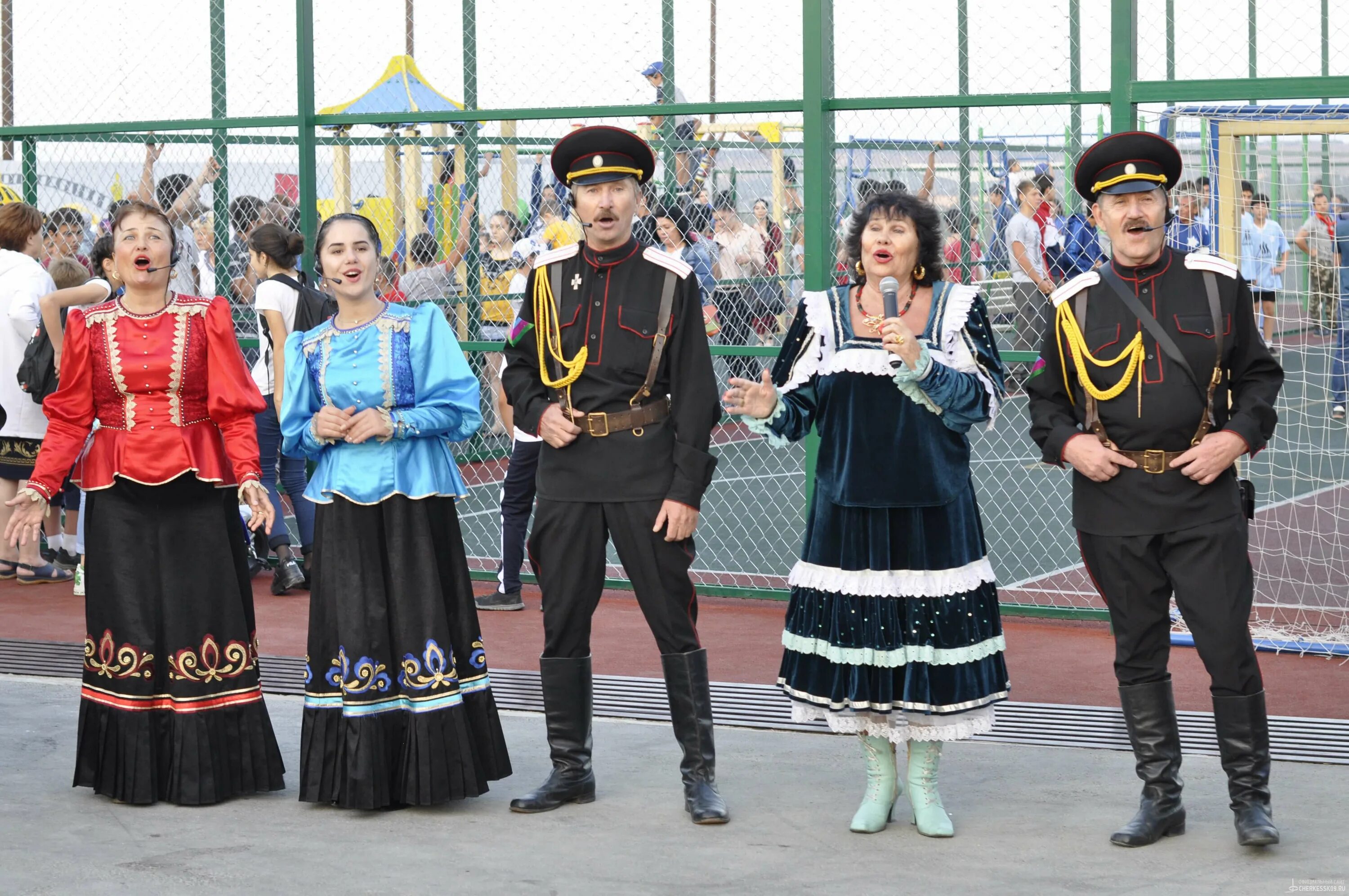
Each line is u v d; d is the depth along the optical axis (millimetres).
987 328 4383
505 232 9047
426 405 4586
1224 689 4219
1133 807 4574
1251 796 4203
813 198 7383
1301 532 8875
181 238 8812
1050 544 9023
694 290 4504
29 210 8039
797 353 4453
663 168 8172
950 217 7734
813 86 7340
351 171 8938
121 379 4625
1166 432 4188
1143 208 4207
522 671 6320
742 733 5441
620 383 4484
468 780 4559
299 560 8523
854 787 4816
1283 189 7750
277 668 6398
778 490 10883
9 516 8234
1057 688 6000
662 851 4223
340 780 4543
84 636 7016
